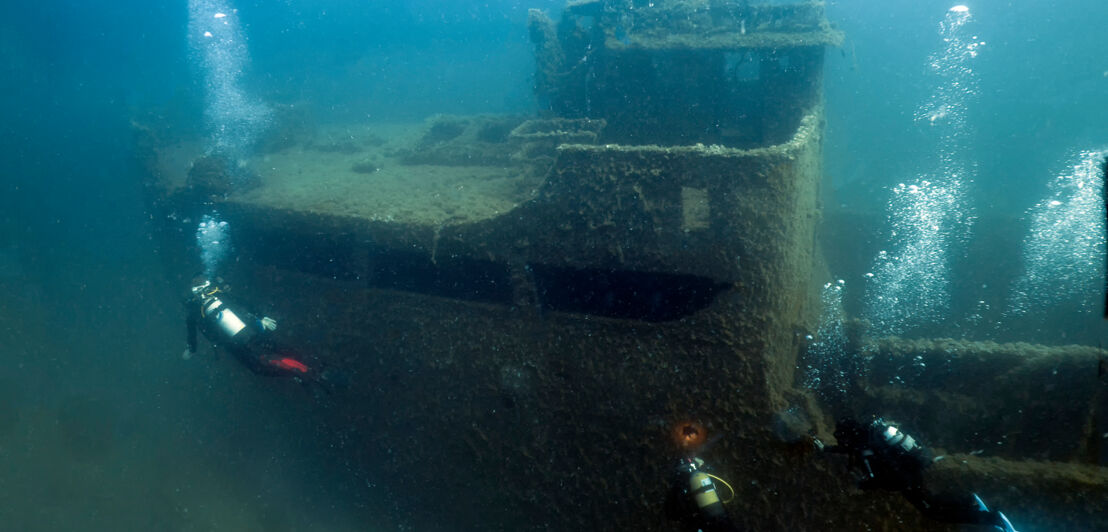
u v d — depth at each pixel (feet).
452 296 16.05
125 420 27.84
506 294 15.35
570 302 14.69
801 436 12.69
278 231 17.71
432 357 16.31
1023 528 11.35
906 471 10.16
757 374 12.94
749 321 12.76
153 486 24.49
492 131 25.64
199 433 24.97
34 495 24.95
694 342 13.38
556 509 15.70
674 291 13.41
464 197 17.62
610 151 12.82
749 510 13.43
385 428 17.76
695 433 13.55
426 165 23.25
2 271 36.32
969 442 14.82
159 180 20.26
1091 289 25.77
